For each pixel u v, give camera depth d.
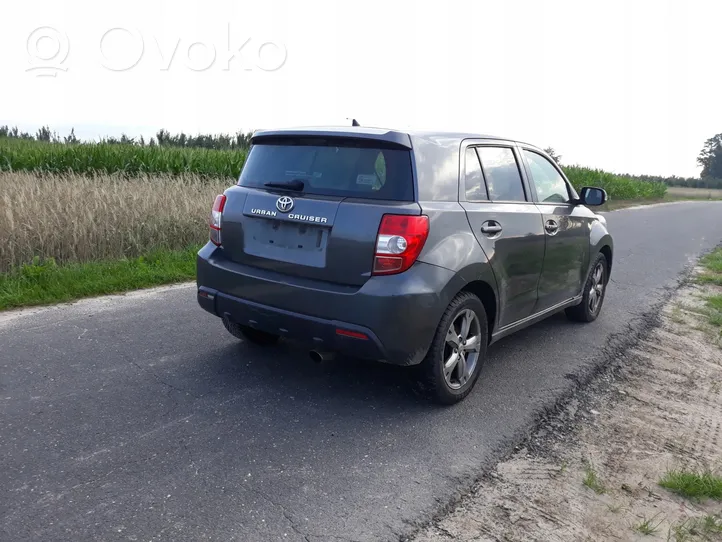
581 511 3.08
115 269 7.41
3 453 3.25
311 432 3.67
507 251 4.37
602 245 6.19
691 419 4.31
